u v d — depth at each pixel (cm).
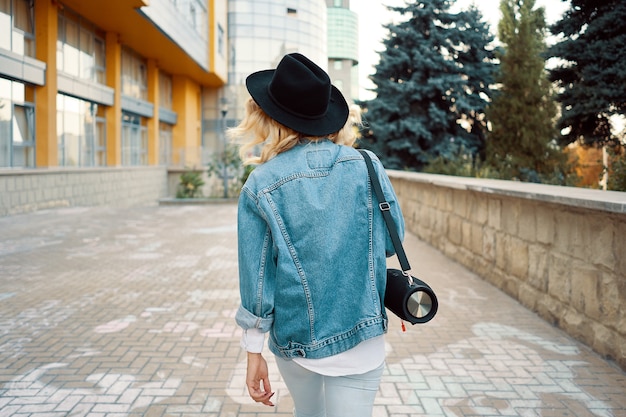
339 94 148
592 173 1466
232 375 315
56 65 1639
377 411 269
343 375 133
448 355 351
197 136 3709
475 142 1997
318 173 134
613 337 335
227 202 1948
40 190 1468
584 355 349
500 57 1502
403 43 1989
